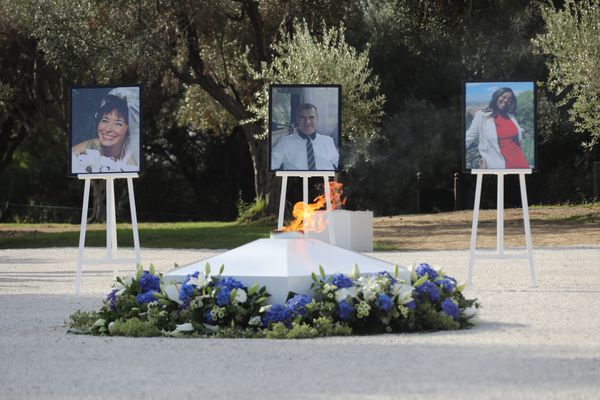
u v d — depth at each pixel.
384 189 46.31
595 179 38.59
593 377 7.14
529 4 37.97
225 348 8.81
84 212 15.18
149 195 60.84
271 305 9.77
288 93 16.09
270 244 10.39
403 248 25.53
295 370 7.62
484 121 15.23
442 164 45.25
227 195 59.53
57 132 52.19
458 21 36.12
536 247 24.31
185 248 28.56
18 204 60.09
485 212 35.31
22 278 17.98
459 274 16.89
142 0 35.41
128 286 10.43
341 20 37.56
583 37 29.62
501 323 10.38
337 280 9.81
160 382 7.22
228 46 39.44
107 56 34.72
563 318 10.73
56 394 6.84
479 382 6.99
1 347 9.12
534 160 15.09
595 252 22.22
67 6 35.19
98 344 9.23
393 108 45.91
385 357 8.17
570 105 40.53
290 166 16.09
